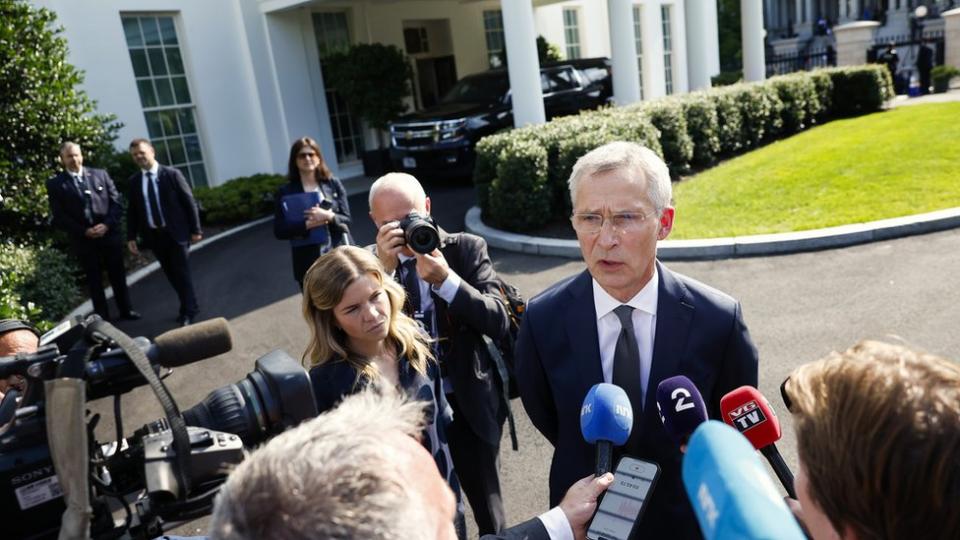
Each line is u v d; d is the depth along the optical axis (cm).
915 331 475
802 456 88
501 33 1800
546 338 207
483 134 1232
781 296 570
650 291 194
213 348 139
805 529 113
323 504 78
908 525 76
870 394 80
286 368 147
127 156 972
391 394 109
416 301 278
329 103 1475
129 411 501
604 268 187
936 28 3516
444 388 277
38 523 128
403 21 1588
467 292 257
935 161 883
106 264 716
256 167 1357
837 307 533
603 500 149
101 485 127
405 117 1301
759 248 683
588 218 188
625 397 163
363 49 1388
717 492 63
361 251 232
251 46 1320
